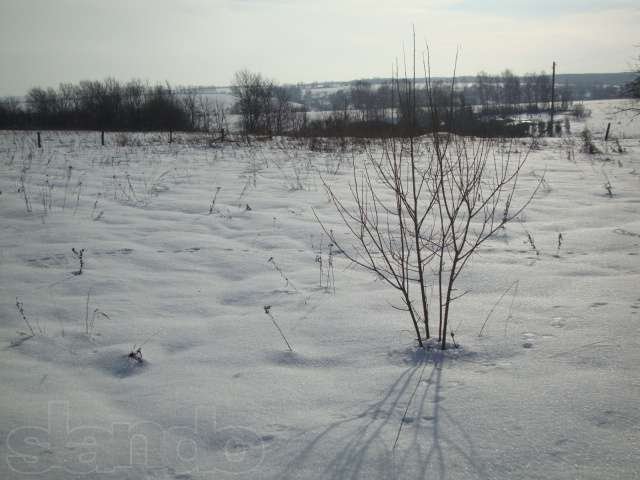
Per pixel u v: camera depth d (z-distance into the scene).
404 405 2.41
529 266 4.57
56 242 5.79
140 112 38.94
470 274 4.41
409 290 4.12
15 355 3.15
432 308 3.68
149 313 3.83
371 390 2.58
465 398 2.43
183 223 6.70
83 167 12.31
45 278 4.60
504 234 5.86
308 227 6.35
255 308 3.89
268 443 2.17
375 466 1.98
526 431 2.14
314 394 2.56
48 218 6.88
